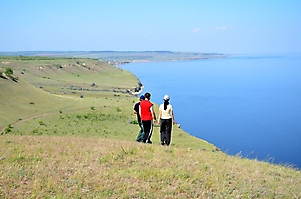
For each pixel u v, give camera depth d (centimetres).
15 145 1311
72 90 14475
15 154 1141
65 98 10912
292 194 945
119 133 6706
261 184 1004
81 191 848
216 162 1201
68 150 1238
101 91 15200
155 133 5100
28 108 8731
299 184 1055
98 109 9575
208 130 8719
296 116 10650
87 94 13375
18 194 811
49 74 19938
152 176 971
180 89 18112
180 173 1009
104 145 1352
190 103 13175
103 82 19788
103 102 11044
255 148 6875
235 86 19650
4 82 10131
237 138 7875
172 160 1155
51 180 902
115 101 11594
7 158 1088
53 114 8469
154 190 881
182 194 875
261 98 14675
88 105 10031
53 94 11600
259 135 8106
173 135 6234
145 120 1505
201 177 1000
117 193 851
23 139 1489
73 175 948
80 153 1191
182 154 1269
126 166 1065
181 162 1136
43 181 895
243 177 1049
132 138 6238
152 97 14788
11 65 19538
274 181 1051
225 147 6975
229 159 1325
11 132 6488
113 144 1381
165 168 1059
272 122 9719
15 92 9750
